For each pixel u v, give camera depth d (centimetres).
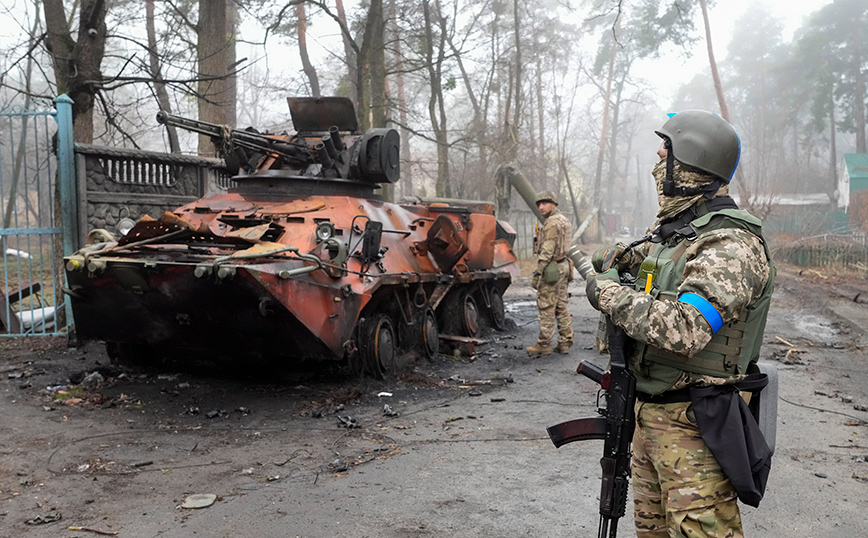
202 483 498
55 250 1044
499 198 2220
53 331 1073
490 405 716
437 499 470
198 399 723
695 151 262
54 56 1205
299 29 2325
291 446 581
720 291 237
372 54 1864
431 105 2530
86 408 687
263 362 762
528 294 1750
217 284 636
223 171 1265
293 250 662
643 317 244
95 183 1050
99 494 477
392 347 833
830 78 4578
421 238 955
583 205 4522
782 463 534
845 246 2230
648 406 265
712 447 247
